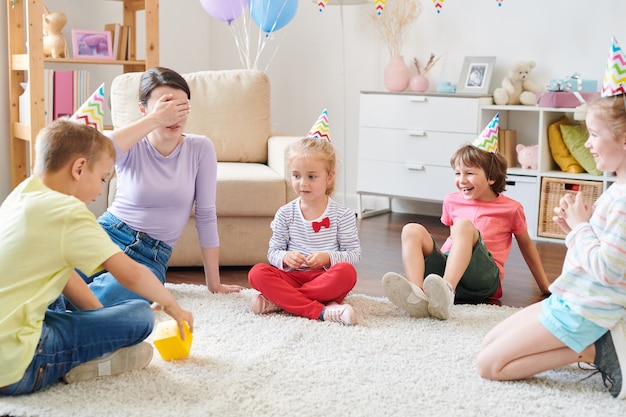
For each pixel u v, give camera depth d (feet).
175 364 6.66
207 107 12.16
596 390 6.31
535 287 10.18
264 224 10.67
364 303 8.79
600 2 13.94
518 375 6.40
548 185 13.52
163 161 8.54
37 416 5.61
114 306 6.37
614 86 6.60
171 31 17.01
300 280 8.52
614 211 5.80
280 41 17.33
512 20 14.78
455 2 15.26
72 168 6.18
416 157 14.87
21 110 13.67
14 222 5.91
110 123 15.66
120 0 14.99
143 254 8.54
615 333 6.02
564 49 14.35
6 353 5.72
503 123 14.82
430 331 7.73
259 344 7.23
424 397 6.06
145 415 5.64
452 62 15.43
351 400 5.97
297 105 17.37
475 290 9.12
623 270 5.78
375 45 16.24
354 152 16.81
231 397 5.96
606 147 5.91
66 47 13.98
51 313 6.15
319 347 7.15
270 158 11.84
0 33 13.79
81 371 6.22
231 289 9.20
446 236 13.71
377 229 14.21
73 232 5.87
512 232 9.75
